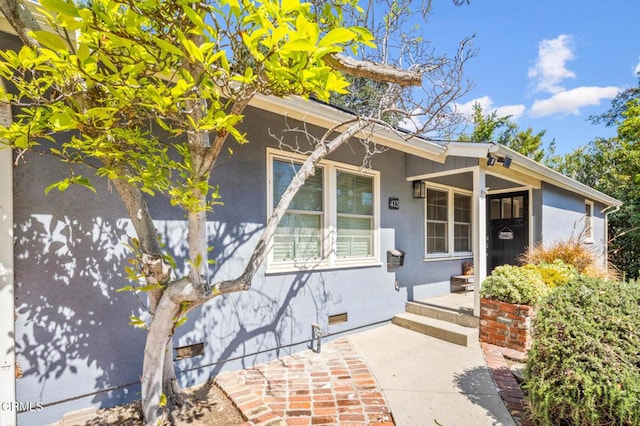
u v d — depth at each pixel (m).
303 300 4.36
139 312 3.03
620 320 2.37
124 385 2.93
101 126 1.90
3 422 2.28
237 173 3.79
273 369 3.70
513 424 2.64
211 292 2.21
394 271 5.65
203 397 3.05
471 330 4.61
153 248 2.22
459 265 7.21
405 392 3.15
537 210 7.17
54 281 2.63
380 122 3.26
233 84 2.77
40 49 1.52
